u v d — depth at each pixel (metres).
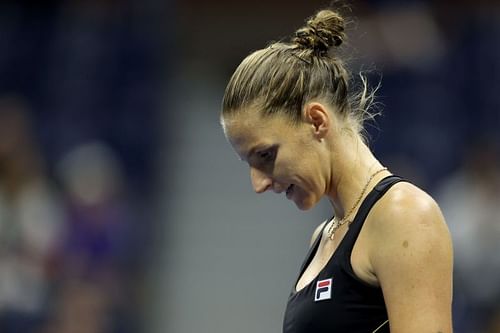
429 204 8.75
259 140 9.09
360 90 10.27
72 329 26.36
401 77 33.75
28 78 36.41
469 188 26.88
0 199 26.69
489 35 35.00
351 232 9.05
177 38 37.97
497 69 34.12
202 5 38.12
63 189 30.73
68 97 35.75
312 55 9.25
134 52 36.69
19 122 33.03
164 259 31.41
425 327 8.38
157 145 34.56
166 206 33.00
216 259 32.31
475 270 25.69
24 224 26.88
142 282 29.58
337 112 9.30
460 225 26.31
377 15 34.41
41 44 37.09
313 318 9.11
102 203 29.47
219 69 38.06
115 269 28.45
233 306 31.19
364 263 8.88
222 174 34.38
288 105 9.03
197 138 35.28
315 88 9.12
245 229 33.00
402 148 32.44
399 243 8.61
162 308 30.31
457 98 33.66
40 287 26.58
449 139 32.66
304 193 9.32
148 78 36.16
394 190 8.92
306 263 10.05
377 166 9.45
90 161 32.41
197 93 37.00
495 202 26.28
